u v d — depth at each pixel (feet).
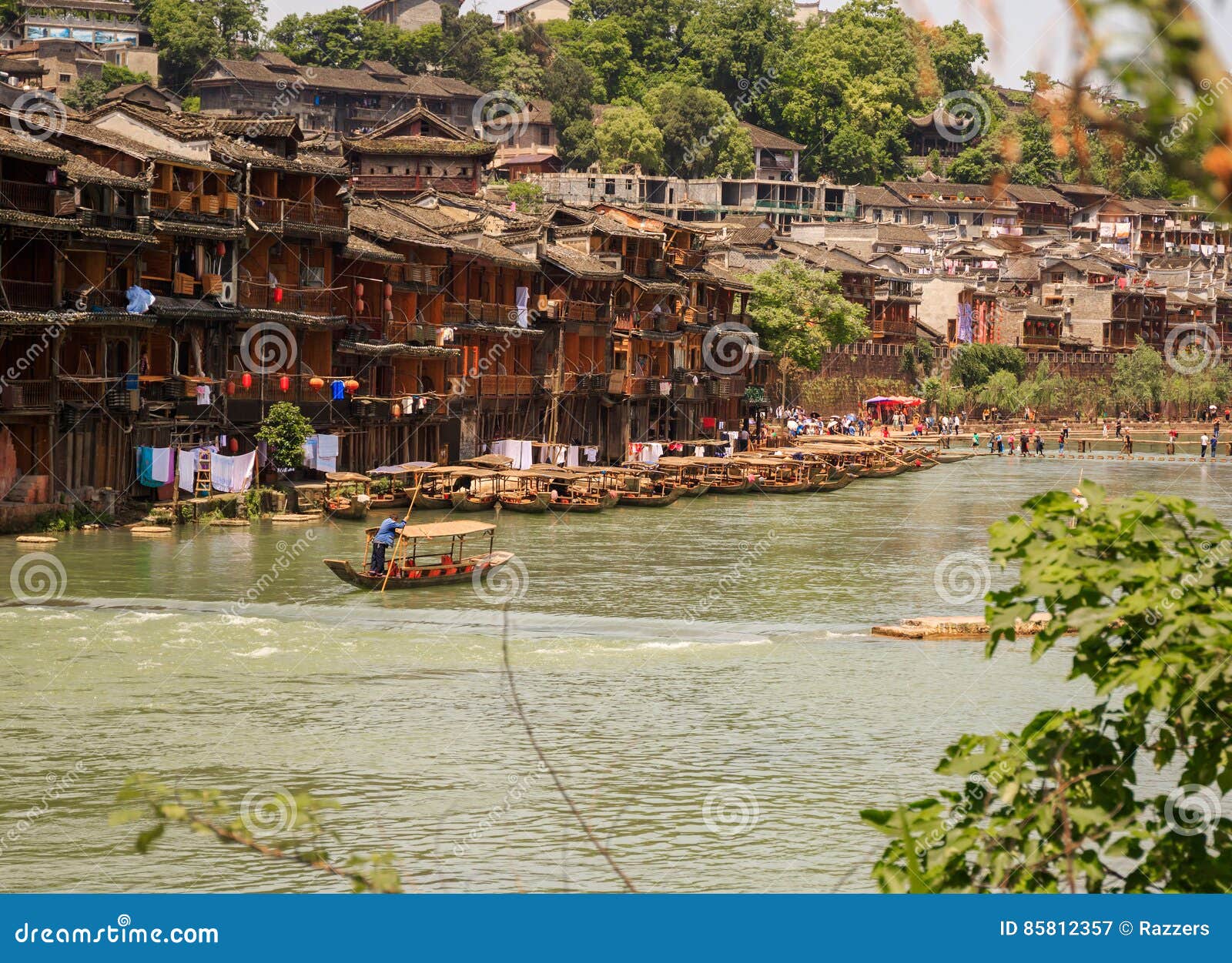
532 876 75.82
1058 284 629.10
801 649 135.13
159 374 216.54
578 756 98.12
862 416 500.74
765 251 499.51
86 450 199.11
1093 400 595.88
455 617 147.54
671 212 562.25
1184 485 345.51
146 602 148.97
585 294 328.70
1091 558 26.05
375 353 251.39
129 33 561.43
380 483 245.04
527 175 542.98
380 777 92.68
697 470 319.47
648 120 581.94
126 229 202.80
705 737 102.99
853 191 627.46
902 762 97.19
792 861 78.79
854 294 510.99
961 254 597.93
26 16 550.36
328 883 75.05
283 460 226.79
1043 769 27.55
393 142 411.95
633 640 138.31
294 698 112.27
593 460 318.45
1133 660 25.08
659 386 354.74
